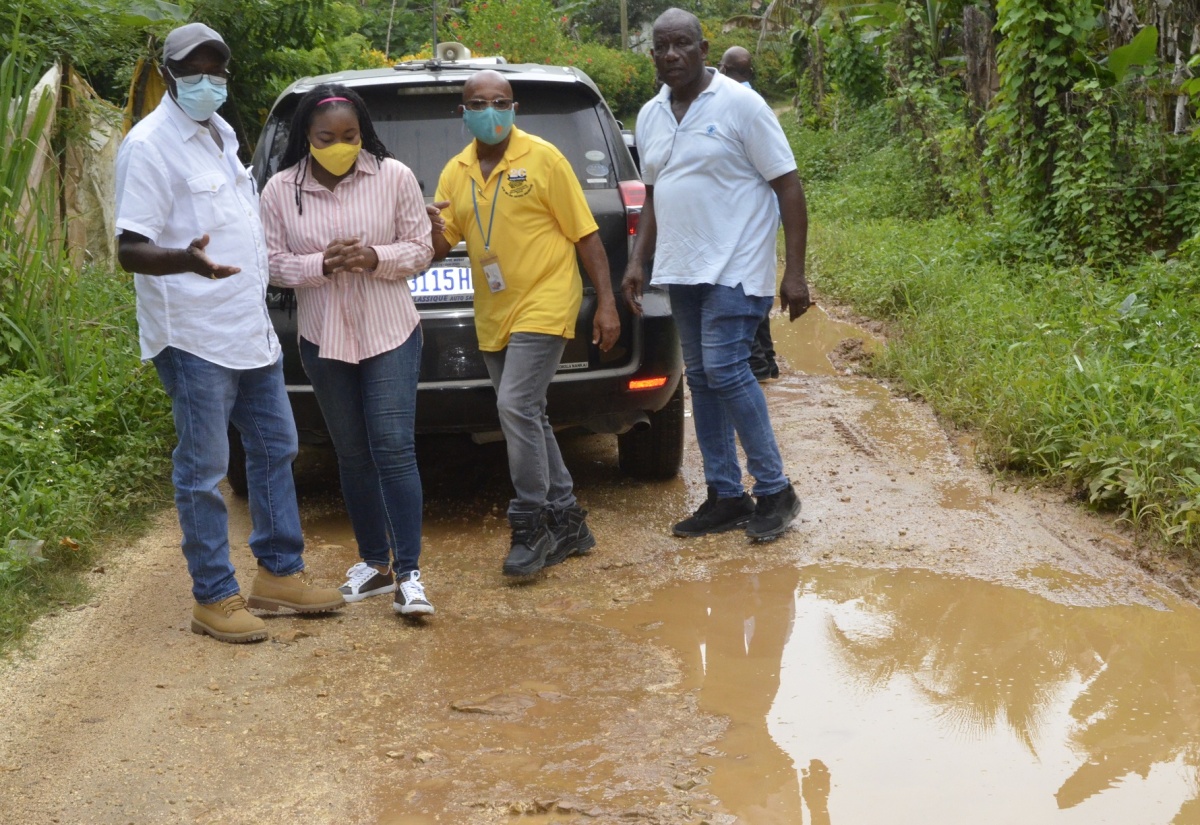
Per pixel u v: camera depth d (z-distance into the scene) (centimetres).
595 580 458
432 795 304
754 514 495
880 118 1967
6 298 617
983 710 342
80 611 430
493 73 431
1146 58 945
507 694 361
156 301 382
